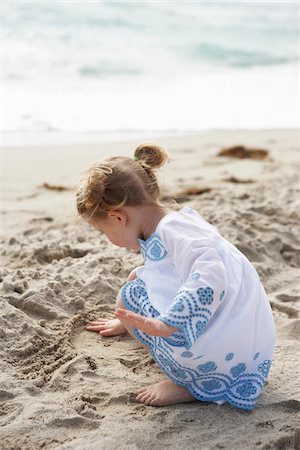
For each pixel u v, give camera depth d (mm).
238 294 2877
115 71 12891
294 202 5895
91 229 5324
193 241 2785
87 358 3268
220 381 2922
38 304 3691
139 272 2984
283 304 4074
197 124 9992
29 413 2805
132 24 16875
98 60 13422
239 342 2846
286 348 3506
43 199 6402
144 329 2668
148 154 3041
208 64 14242
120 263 4371
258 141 9109
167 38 15977
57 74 12297
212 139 9172
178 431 2752
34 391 3010
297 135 9547
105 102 10859
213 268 2713
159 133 9383
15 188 6719
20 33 14711
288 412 2922
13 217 5805
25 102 10492
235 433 2740
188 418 2840
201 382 2922
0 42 13922
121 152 8266
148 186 2955
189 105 11047
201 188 6551
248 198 6141
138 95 11461
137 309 2904
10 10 16438
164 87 12141
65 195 6539
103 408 2922
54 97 10922
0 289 3809
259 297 2951
